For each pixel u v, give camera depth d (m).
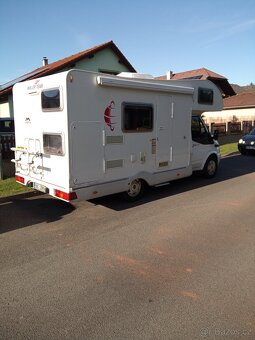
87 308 3.22
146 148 6.82
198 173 9.77
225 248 4.60
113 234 5.17
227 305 3.23
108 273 3.91
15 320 3.04
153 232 5.24
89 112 5.62
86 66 17.28
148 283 3.67
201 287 3.57
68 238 5.02
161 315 3.09
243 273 3.88
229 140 20.27
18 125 6.78
